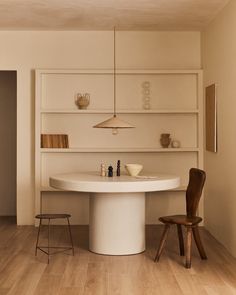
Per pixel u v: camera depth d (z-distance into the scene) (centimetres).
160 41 724
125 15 636
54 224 724
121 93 722
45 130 722
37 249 567
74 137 723
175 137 727
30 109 718
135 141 725
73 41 721
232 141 543
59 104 720
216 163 626
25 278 452
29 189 720
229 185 558
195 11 613
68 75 720
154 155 725
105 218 541
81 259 521
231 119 546
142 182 507
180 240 541
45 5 589
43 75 718
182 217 521
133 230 544
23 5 589
